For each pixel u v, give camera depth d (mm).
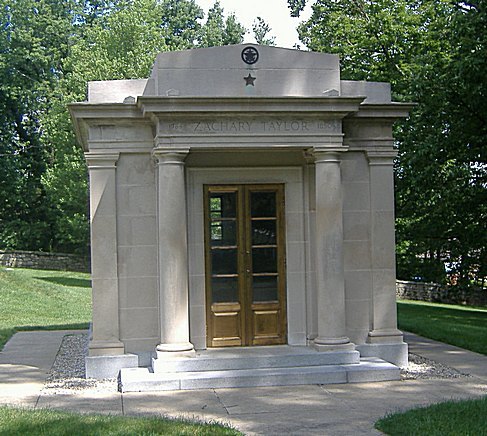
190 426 7926
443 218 23500
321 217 11562
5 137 46031
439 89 20062
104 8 49406
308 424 8367
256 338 12328
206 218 12250
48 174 39531
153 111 10961
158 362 10906
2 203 46906
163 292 11156
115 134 11852
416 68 21703
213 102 11039
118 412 9109
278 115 11352
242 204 12336
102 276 11758
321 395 9992
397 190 23484
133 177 11922
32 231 46688
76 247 47750
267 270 12422
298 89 12000
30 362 13227
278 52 11977
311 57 12094
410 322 19031
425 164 21203
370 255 12430
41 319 22547
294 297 12375
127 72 34500
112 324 11742
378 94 12586
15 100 46094
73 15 48688
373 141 12422
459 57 19438
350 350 11531
